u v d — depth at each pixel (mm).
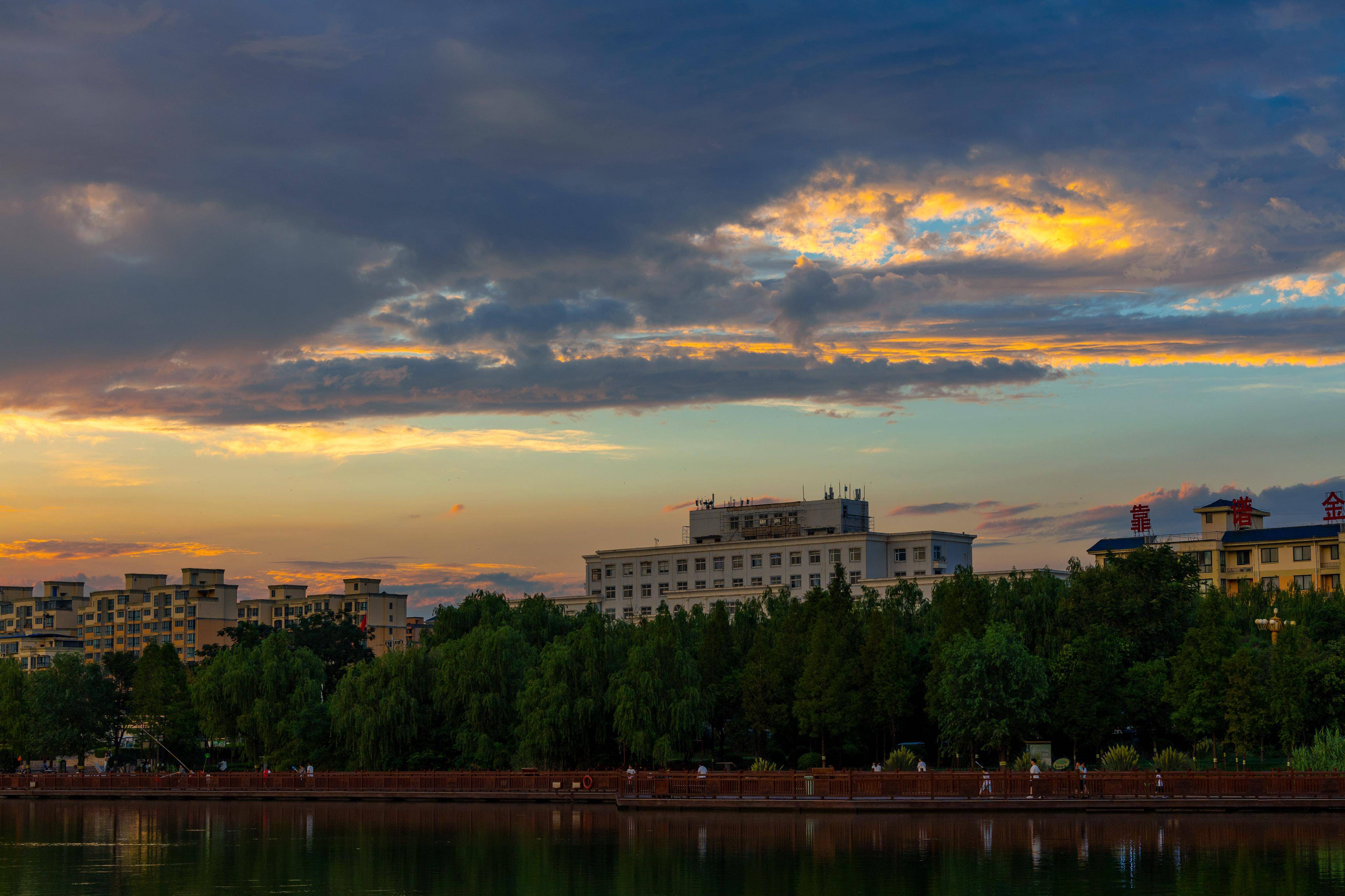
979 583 121688
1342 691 92000
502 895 52156
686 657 110812
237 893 53531
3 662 151125
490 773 102812
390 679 117750
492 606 134000
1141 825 72250
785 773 87000
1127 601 109125
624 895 51594
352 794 105688
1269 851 61000
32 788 116875
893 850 63250
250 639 176625
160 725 146875
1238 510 177500
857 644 115812
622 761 110062
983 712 97875
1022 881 52750
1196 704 95875
